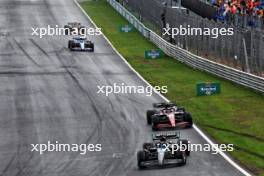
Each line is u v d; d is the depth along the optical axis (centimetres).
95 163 8181
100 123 10725
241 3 19788
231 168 7594
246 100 12406
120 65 18425
